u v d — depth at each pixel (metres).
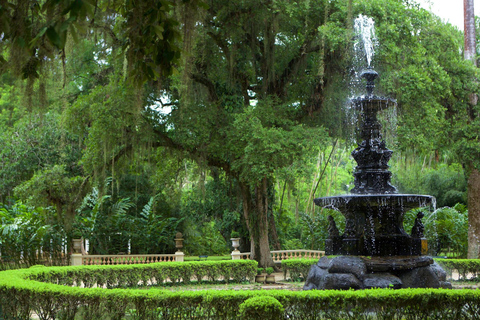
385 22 15.01
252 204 18.73
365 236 9.31
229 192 21.38
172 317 6.40
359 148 9.93
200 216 23.83
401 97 15.52
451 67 18.91
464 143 18.88
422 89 15.26
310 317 6.18
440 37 18.36
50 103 19.78
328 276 8.71
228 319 6.25
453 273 16.30
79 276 11.78
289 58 18.38
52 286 7.27
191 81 15.45
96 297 6.73
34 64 4.90
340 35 14.95
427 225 21.69
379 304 6.16
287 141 15.04
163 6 4.72
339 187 41.00
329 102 17.69
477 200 19.62
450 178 31.44
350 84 16.88
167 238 23.16
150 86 15.34
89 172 16.28
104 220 20.91
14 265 17.31
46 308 7.04
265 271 17.12
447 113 19.94
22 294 7.30
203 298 6.30
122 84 14.20
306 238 23.52
